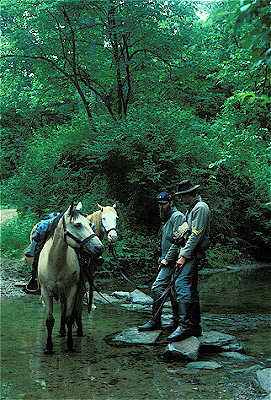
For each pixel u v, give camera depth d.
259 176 16.33
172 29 16.28
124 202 14.37
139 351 5.26
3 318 7.04
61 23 15.23
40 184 14.34
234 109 11.82
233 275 12.81
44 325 6.60
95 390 4.00
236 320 6.93
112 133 13.69
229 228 15.86
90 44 15.76
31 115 25.86
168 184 13.52
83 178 14.63
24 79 20.11
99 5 14.68
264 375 4.09
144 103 15.34
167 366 4.70
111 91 17.94
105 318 7.13
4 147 27.56
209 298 8.93
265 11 2.90
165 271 6.09
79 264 5.47
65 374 4.45
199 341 5.29
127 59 15.94
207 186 14.28
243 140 8.82
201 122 16.03
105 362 4.83
